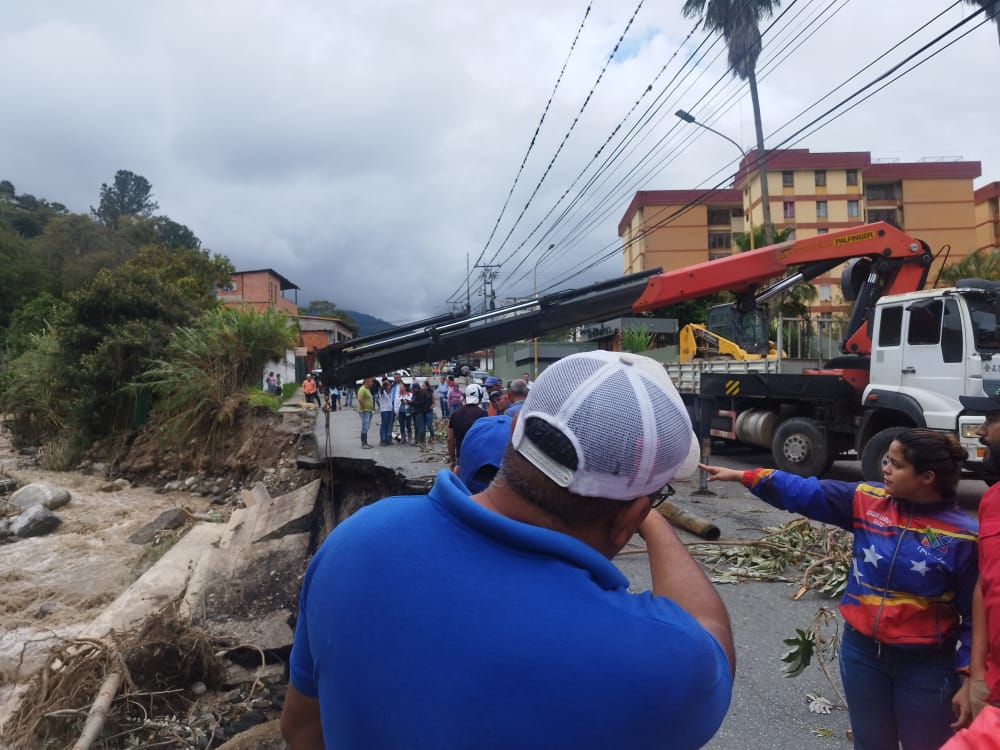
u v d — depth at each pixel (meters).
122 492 15.46
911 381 9.65
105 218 87.38
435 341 9.66
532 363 33.25
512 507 1.14
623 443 1.06
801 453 11.63
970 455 8.73
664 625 1.00
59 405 19.50
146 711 4.25
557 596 0.99
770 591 5.89
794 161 54.88
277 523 8.24
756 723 3.89
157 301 19.62
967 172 57.44
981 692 2.28
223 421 16.73
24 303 43.12
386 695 0.97
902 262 10.82
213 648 5.01
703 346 18.33
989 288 9.04
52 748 4.02
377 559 1.05
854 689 2.66
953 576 2.43
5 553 10.35
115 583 8.93
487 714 0.91
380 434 18.55
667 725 0.94
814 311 52.34
